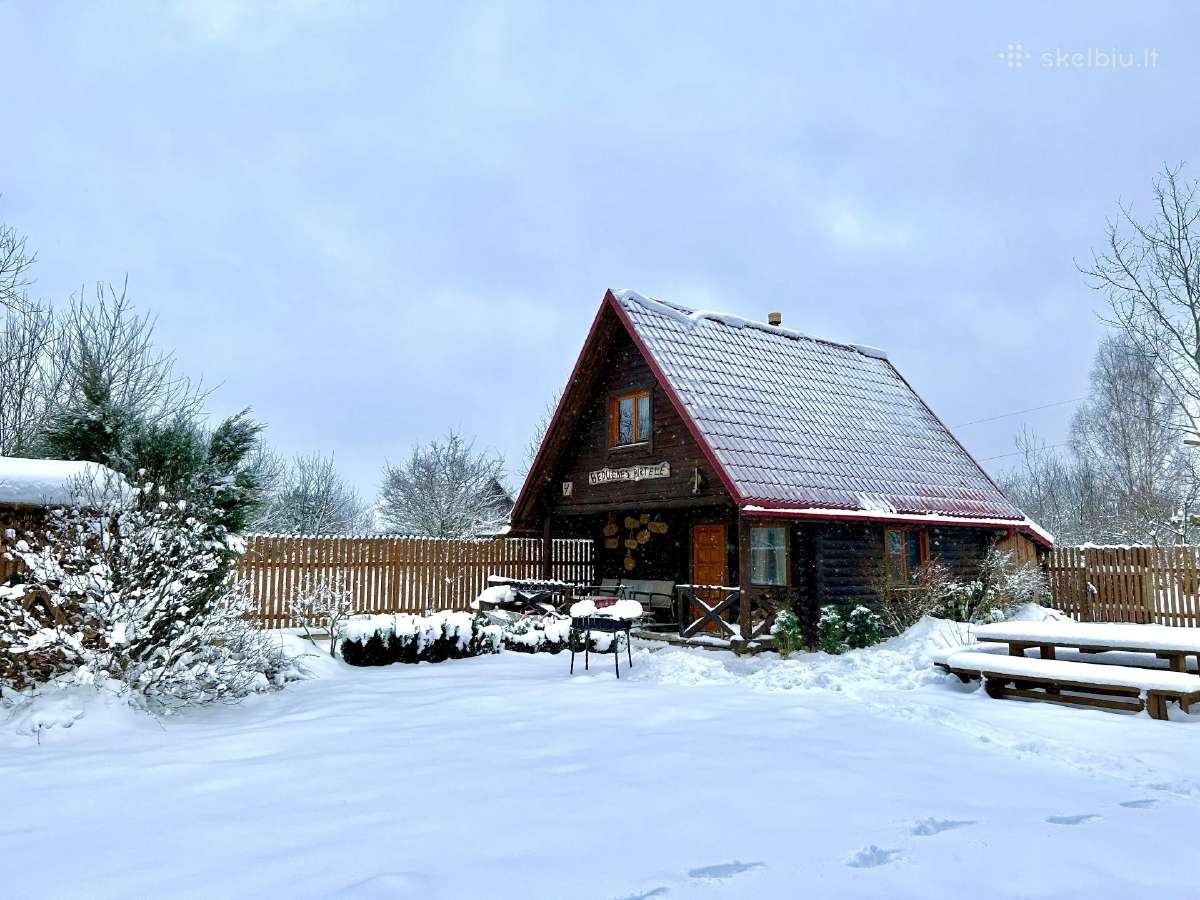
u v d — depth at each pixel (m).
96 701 8.06
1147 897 4.22
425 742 7.42
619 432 19.44
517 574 21.23
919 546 19.23
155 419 11.48
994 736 8.04
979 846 4.86
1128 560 19.67
